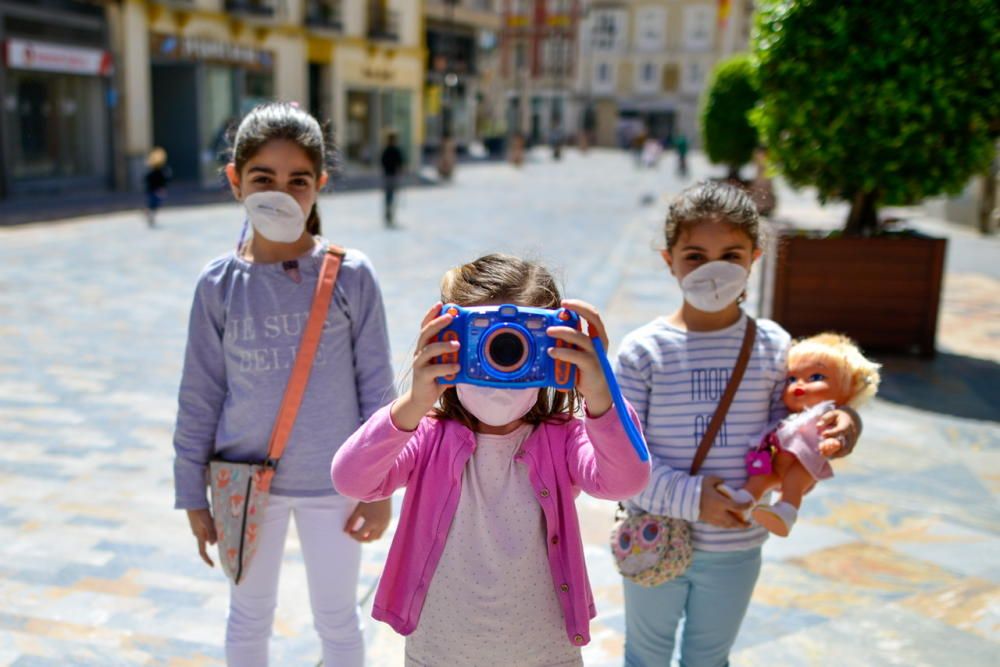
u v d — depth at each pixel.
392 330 6.87
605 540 3.58
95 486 3.99
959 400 5.35
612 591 3.17
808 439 1.98
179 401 2.12
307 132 2.03
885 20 5.39
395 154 14.36
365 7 26.95
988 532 3.63
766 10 5.85
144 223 13.88
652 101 55.41
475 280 1.64
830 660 2.72
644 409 2.08
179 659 2.69
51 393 5.34
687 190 2.08
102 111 18.38
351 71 26.66
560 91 58.28
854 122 5.66
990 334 7.09
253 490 2.05
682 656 2.14
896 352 6.37
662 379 2.06
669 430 2.05
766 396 2.09
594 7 55.78
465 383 1.51
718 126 14.84
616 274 9.34
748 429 2.06
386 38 27.52
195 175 21.38
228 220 14.77
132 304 7.87
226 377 2.12
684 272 2.03
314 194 2.08
